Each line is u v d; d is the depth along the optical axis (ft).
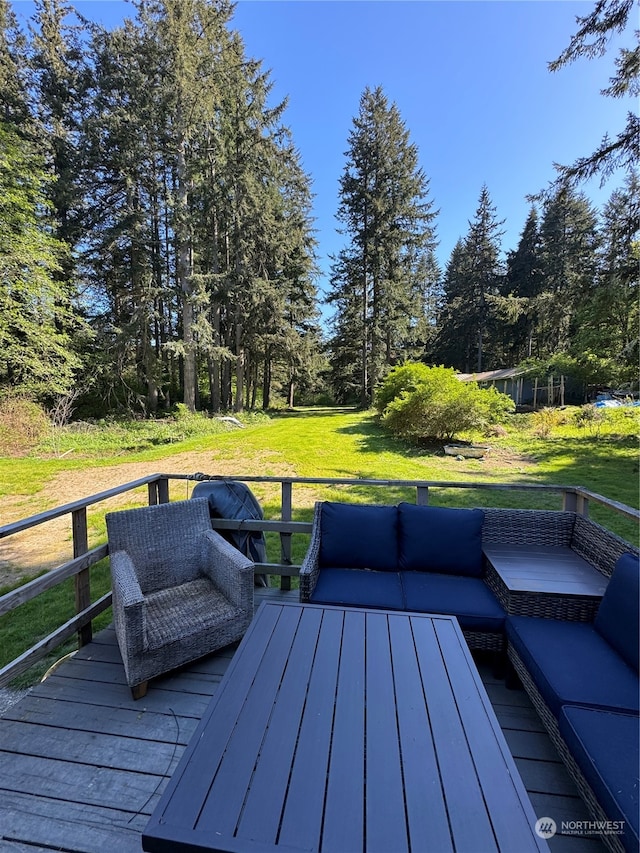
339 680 4.49
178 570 8.29
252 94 45.24
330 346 75.15
